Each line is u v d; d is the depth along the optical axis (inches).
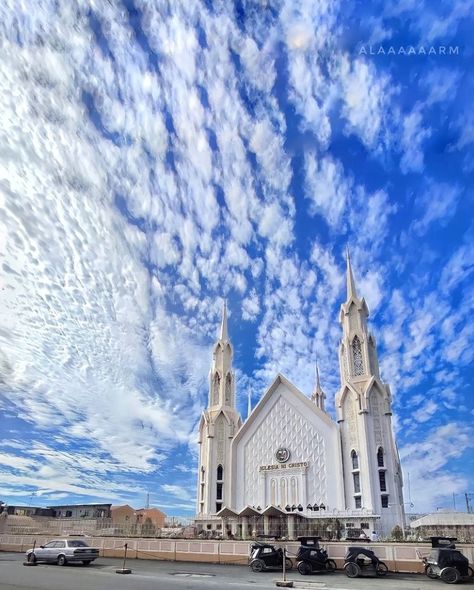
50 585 808.3
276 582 858.8
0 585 806.5
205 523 2456.9
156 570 1115.3
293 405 2635.3
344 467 2356.1
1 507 2684.5
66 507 3499.0
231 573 1070.4
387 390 2524.6
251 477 2610.7
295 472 2474.2
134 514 3644.2
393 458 2315.5
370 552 1037.2
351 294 2763.3
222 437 2869.1
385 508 2169.0
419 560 1087.6
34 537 1780.3
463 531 1428.4
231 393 3075.8
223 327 3277.6
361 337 2600.9
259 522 2106.3
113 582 856.9
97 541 1590.8
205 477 2797.7
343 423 2445.9
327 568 1128.8
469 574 979.9
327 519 2162.9
